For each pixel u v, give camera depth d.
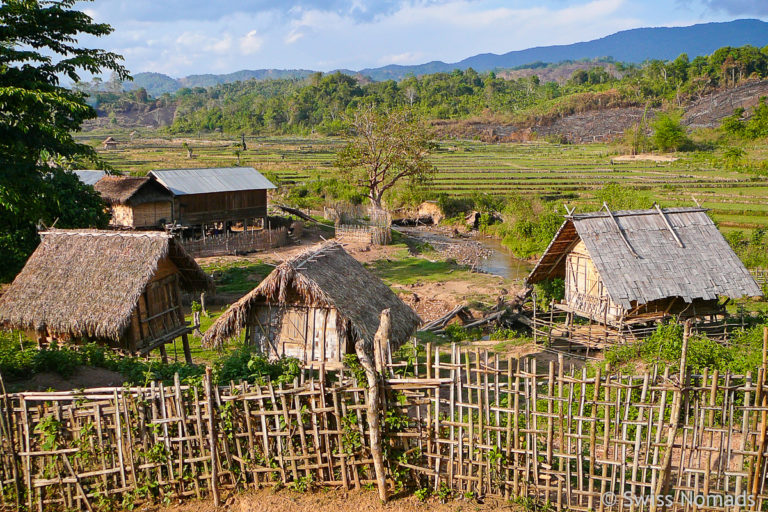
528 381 9.68
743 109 127.44
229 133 187.12
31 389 14.39
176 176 44.19
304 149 129.38
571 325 23.48
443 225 59.53
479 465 10.00
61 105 26.59
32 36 27.56
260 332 17.20
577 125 152.88
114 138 176.12
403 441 10.34
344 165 55.81
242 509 9.98
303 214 54.25
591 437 9.46
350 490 10.33
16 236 25.56
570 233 23.62
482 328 27.11
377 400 9.97
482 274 38.22
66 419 10.14
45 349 16.44
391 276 37.69
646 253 21.94
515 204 56.22
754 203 57.50
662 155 104.75
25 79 26.03
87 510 10.20
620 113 155.88
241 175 47.41
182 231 42.56
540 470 9.80
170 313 20.33
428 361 10.01
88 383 15.11
